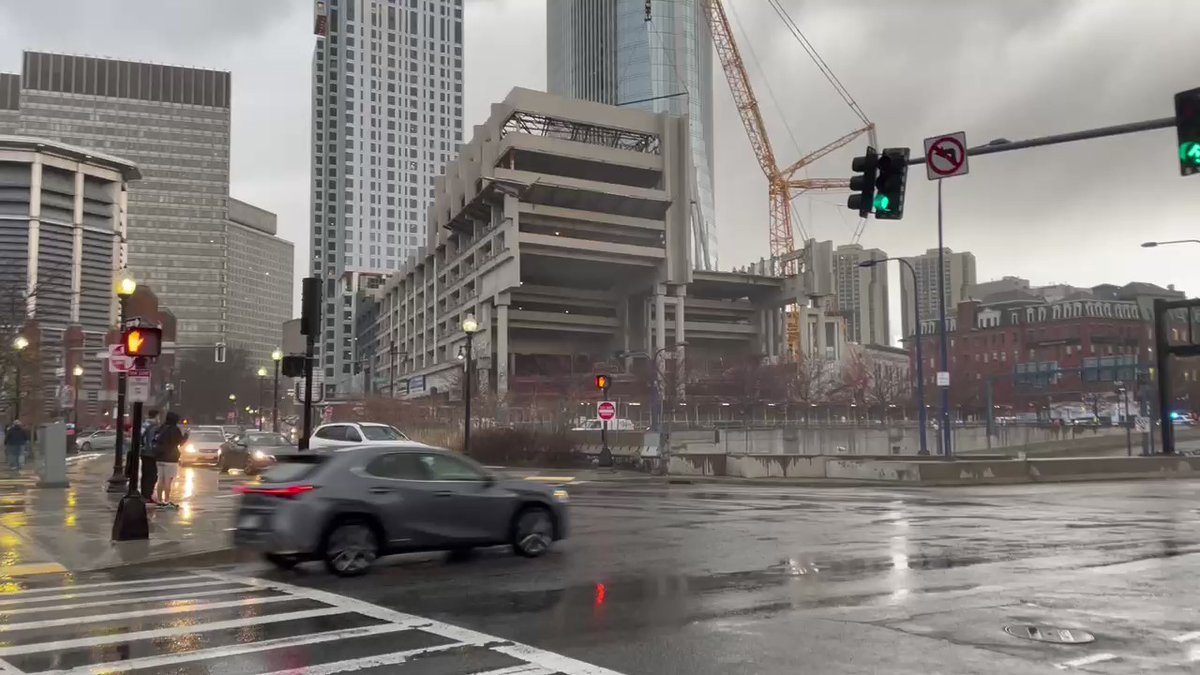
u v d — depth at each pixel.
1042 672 6.49
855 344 168.38
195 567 12.01
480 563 11.91
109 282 103.75
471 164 114.12
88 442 58.44
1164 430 37.56
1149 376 59.56
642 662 6.77
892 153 15.63
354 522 11.00
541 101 108.19
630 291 122.88
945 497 23.98
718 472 32.94
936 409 96.56
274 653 7.06
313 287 18.20
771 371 98.88
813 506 20.88
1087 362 84.00
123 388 21.62
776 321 139.12
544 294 118.75
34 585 10.52
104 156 104.50
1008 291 156.50
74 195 101.00
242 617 8.48
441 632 7.80
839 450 75.62
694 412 85.94
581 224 110.88
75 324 66.31
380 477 11.34
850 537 14.65
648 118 115.31
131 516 13.70
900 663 6.73
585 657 6.91
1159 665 6.70
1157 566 11.54
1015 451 72.75
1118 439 76.88
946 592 9.69
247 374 139.38
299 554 10.82
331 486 10.96
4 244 94.12
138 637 7.64
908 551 12.96
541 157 109.38
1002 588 9.93
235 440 34.38
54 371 58.78
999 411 109.25
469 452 36.12
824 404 91.00
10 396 46.16
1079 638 7.54
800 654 7.00
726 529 15.85
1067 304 129.38
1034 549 13.17
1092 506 20.94
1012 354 133.62
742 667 6.61
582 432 40.44
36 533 14.85
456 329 119.25
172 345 71.62
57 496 22.03
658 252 114.12
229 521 16.38
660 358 95.12
